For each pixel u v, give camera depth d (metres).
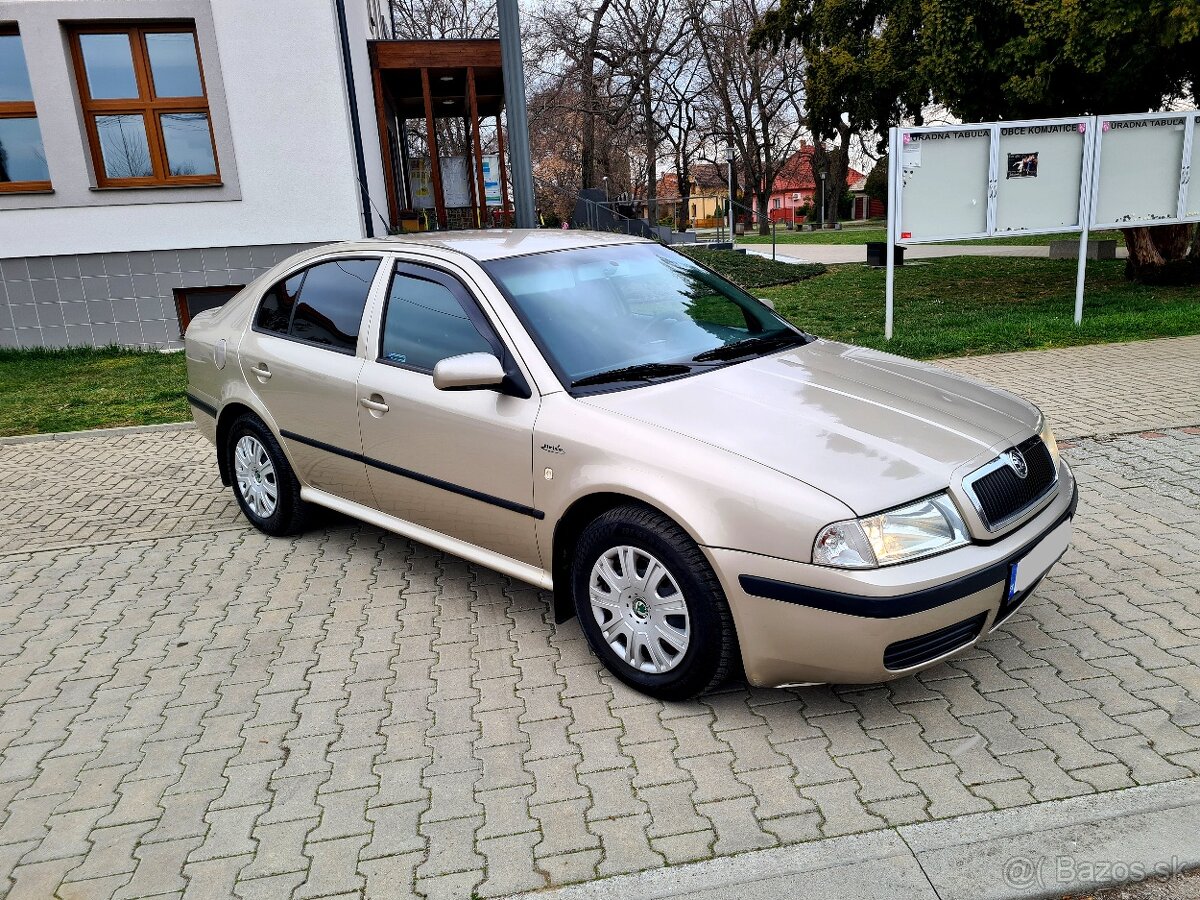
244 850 2.76
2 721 3.57
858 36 18.25
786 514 2.93
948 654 3.07
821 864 2.51
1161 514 4.89
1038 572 3.26
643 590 3.34
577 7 38.06
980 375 8.22
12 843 2.86
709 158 58.03
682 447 3.19
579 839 2.70
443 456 3.98
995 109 14.22
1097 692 3.29
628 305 4.12
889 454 3.10
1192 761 2.86
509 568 3.89
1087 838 2.55
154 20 11.38
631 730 3.25
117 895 2.60
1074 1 11.89
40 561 5.23
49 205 11.56
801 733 3.17
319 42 11.65
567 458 3.46
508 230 4.78
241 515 5.84
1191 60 12.45
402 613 4.31
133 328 12.07
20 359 11.56
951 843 2.56
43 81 11.22
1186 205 10.05
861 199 69.56
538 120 38.66
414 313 4.21
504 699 3.51
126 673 3.89
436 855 2.68
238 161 11.81
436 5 39.84
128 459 7.27
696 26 41.03
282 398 4.86
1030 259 19.89
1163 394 7.17
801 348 4.20
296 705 3.56
